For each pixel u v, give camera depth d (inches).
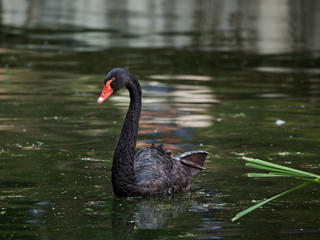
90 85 705.0
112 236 302.8
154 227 316.5
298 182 398.6
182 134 504.7
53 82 716.7
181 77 768.9
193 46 1012.5
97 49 956.0
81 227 315.6
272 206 350.6
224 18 1347.2
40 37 1063.6
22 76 746.2
